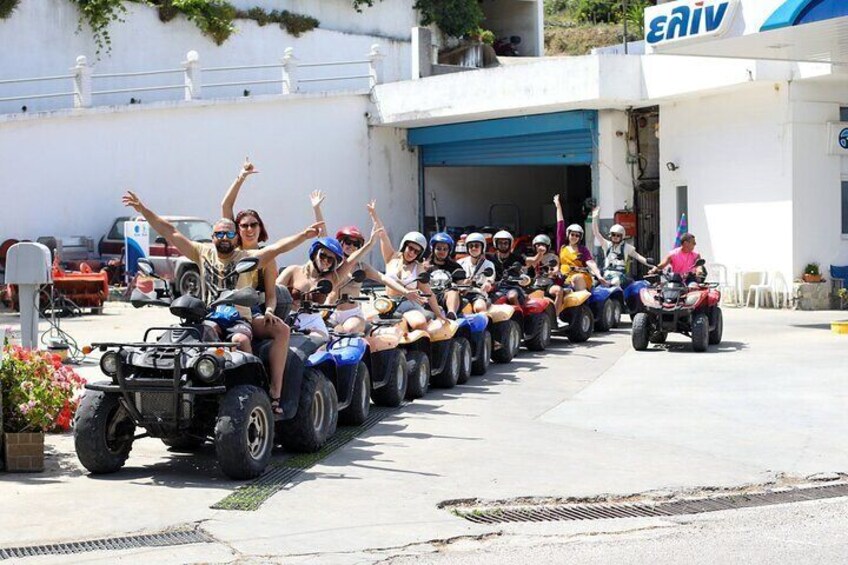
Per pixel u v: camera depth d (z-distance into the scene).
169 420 8.86
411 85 30.55
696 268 18.00
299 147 30.64
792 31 18.33
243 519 7.89
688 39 19.48
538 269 18.69
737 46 19.86
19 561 6.87
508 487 8.98
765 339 18.69
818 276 23.28
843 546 7.47
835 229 23.70
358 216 31.83
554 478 9.30
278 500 8.44
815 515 8.36
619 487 9.03
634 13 46.41
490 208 34.47
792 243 23.27
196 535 7.52
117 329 19.30
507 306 16.42
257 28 33.78
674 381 14.54
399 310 13.51
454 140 31.39
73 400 10.57
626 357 17.03
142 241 24.62
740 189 24.45
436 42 40.03
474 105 28.73
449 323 13.88
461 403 13.03
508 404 12.96
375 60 31.81
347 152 31.53
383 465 9.70
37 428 9.34
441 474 9.38
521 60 39.88
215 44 32.78
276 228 30.33
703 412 12.34
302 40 35.00
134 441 10.28
